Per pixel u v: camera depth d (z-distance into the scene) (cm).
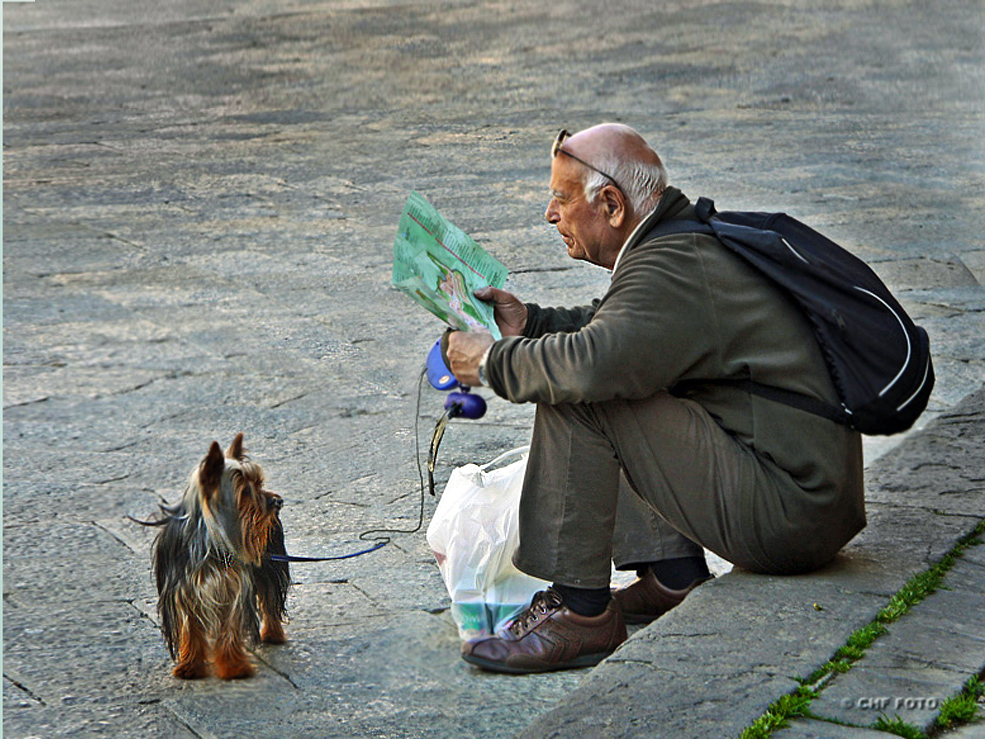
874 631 407
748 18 2595
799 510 432
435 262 466
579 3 2866
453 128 1666
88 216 1261
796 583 445
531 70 2072
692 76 1986
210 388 813
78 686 461
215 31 2573
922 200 1250
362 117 1748
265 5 2938
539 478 459
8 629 506
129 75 2109
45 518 624
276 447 719
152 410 778
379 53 2273
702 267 430
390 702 446
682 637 407
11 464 693
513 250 1107
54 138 1650
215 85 2006
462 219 1214
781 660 389
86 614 522
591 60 2156
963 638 405
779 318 429
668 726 356
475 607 492
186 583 453
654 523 500
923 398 425
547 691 453
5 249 1140
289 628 507
